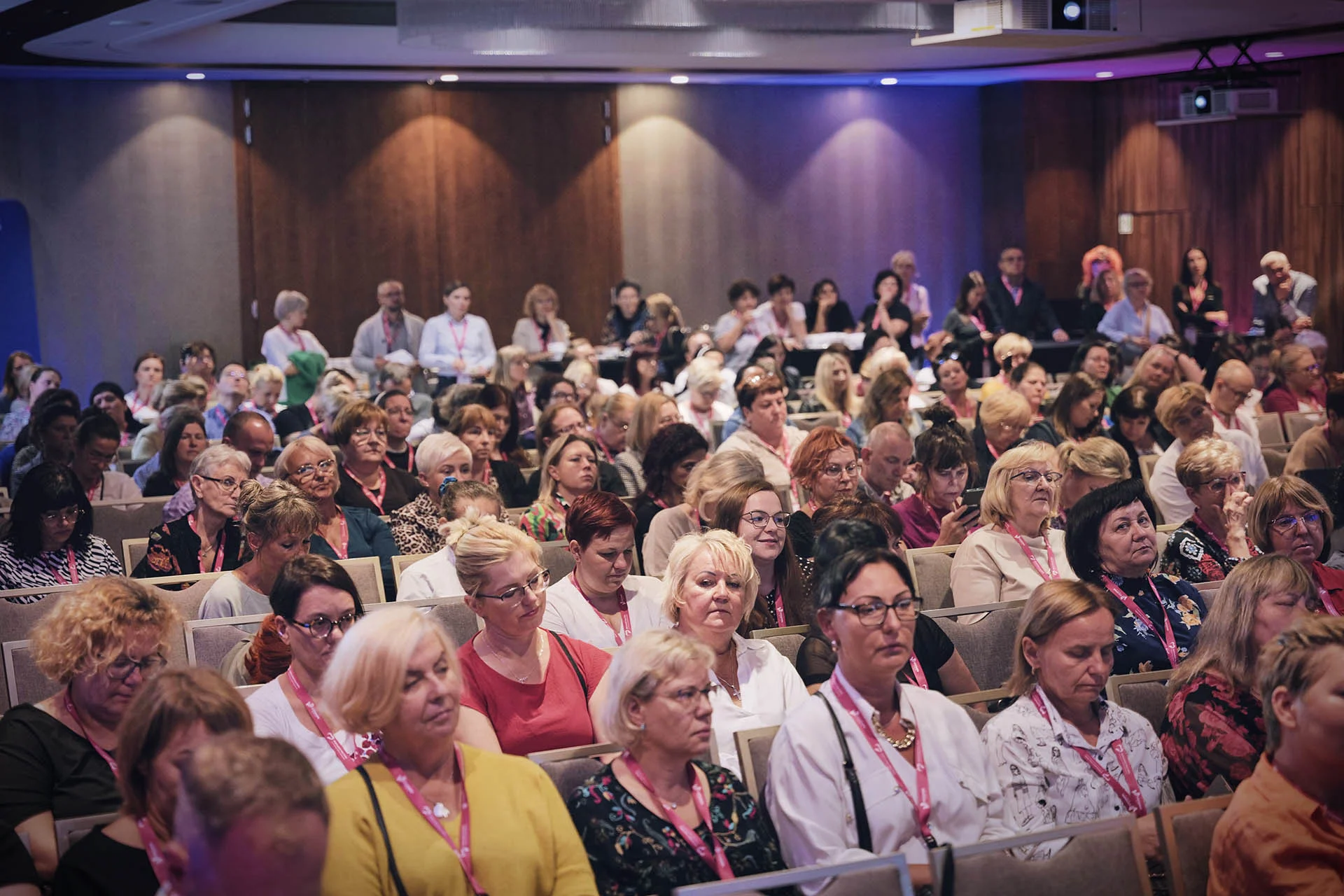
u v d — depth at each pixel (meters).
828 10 10.11
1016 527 5.03
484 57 13.77
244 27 12.12
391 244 15.46
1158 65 15.27
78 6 10.15
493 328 15.94
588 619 4.30
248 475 5.50
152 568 5.39
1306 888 2.70
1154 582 4.52
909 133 17.28
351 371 14.12
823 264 17.14
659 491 6.19
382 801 2.71
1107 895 2.86
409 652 2.71
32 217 14.27
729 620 3.74
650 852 2.91
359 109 15.23
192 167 14.75
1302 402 10.04
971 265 17.62
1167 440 8.14
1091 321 15.21
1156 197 16.70
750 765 3.31
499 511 5.44
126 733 2.58
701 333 12.12
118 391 10.05
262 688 3.53
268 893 1.70
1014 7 9.38
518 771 2.86
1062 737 3.41
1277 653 2.82
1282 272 14.16
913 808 3.12
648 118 16.30
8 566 5.11
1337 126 15.05
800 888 2.66
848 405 10.04
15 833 2.83
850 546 3.67
